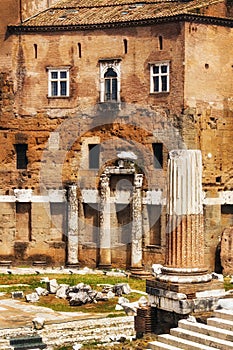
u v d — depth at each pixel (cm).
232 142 9475
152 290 5781
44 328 6475
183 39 9088
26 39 9844
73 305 7312
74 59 9706
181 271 5666
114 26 9494
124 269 9450
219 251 9194
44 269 9538
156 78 9312
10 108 9881
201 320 5481
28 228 9875
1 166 9906
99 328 6600
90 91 9656
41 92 9806
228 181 9431
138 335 5809
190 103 9138
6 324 6575
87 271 9338
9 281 8456
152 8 9538
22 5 9925
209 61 9269
